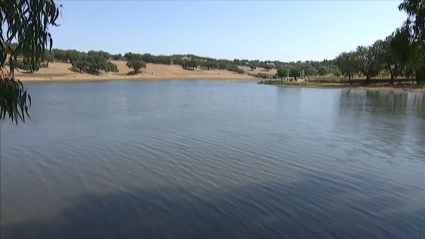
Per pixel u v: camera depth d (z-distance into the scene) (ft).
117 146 49.70
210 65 639.35
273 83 319.27
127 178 35.29
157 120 77.77
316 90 224.12
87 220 25.85
